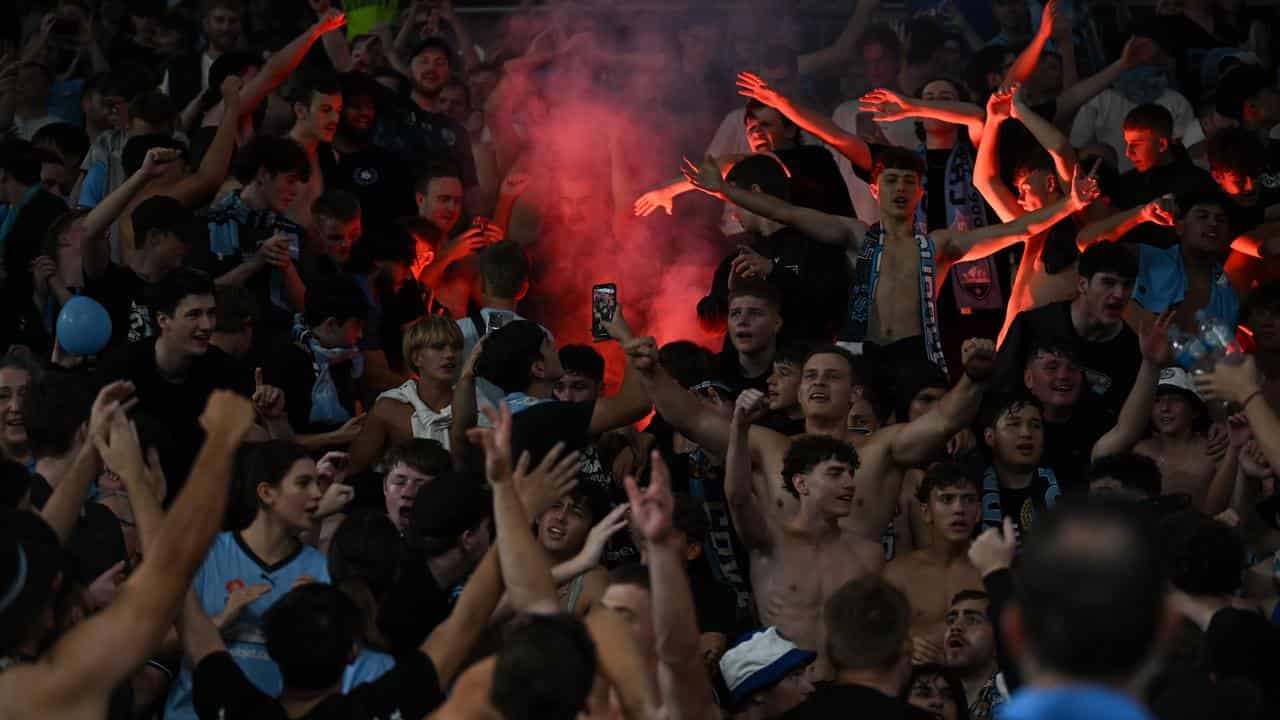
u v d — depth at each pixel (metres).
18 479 11.10
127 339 17.88
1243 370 12.20
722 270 19.77
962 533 14.62
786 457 14.54
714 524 16.08
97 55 26.64
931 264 18.94
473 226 20.92
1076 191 18.97
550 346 16.83
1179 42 25.23
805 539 14.53
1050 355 17.14
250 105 20.19
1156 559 5.74
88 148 22.92
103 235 18.06
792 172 21.19
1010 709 5.76
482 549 12.56
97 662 8.40
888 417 17.58
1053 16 22.12
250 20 25.67
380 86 22.58
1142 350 15.92
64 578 10.03
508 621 11.28
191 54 26.47
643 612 10.98
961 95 22.67
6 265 19.19
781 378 16.67
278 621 9.69
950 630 13.71
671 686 9.37
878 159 19.45
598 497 14.16
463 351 18.42
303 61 23.67
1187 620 11.16
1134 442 16.06
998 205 20.55
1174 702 8.82
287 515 12.58
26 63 25.34
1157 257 20.28
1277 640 9.97
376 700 9.76
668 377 15.20
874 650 9.85
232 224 19.38
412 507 12.65
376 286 19.70
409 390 17.19
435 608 11.23
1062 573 5.71
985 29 25.97
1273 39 27.23
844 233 19.44
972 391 14.84
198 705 10.02
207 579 12.45
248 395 16.73
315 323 17.86
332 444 16.91
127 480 10.48
